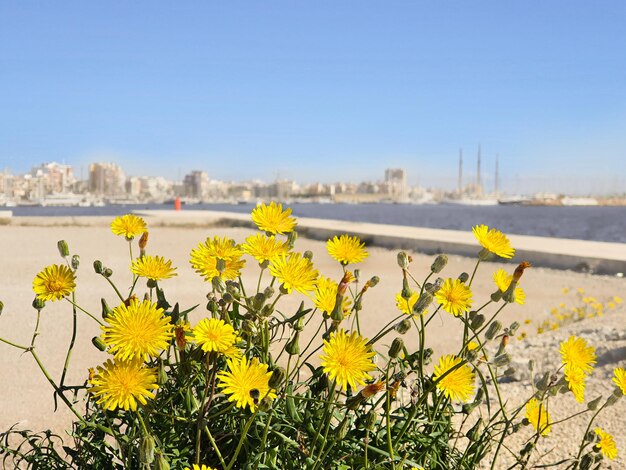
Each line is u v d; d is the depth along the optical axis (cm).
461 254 1196
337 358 113
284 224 142
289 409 135
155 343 110
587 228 5247
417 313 133
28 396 350
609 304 688
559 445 263
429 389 140
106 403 107
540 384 158
